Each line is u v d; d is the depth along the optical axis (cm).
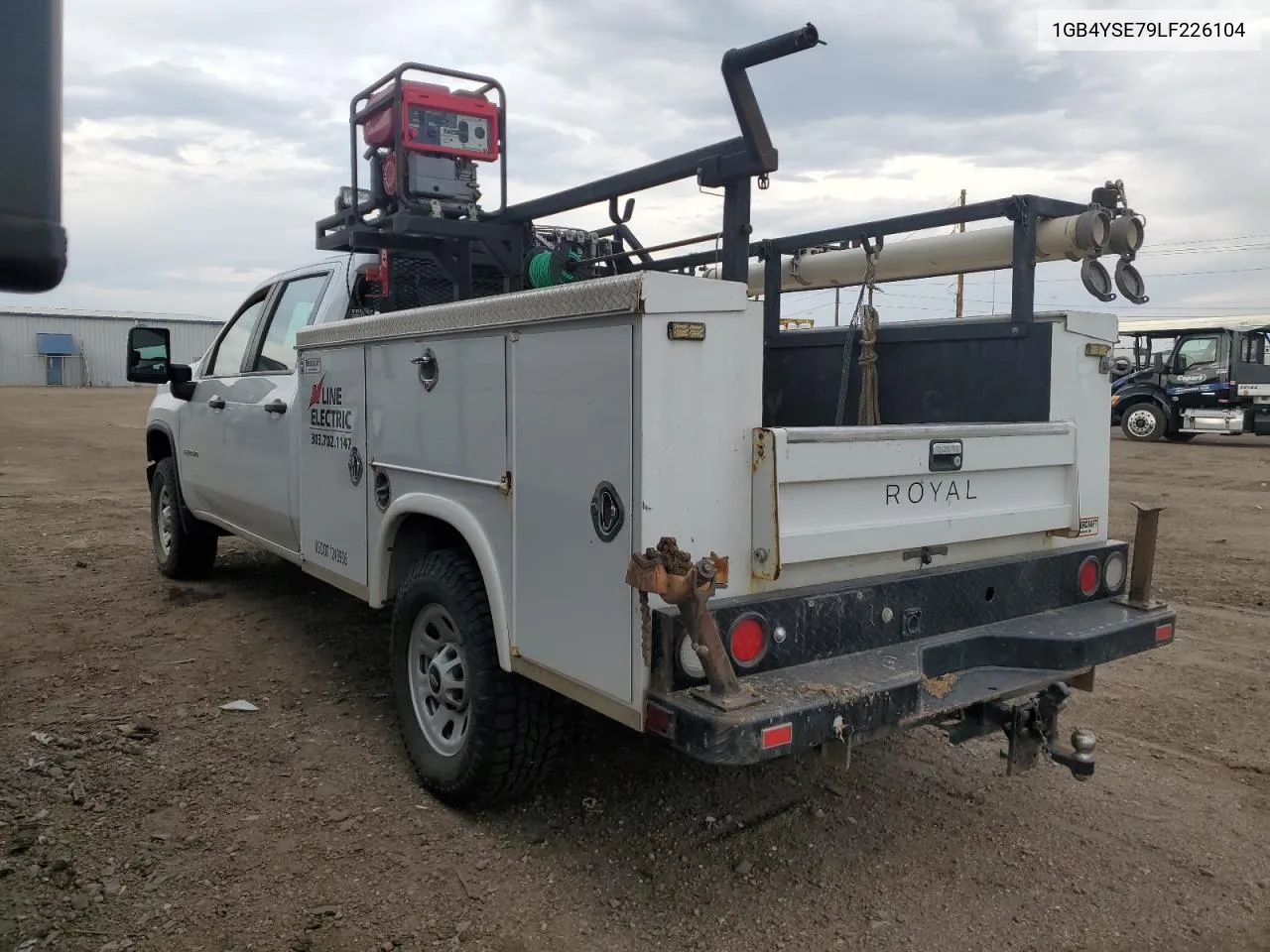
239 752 396
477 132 489
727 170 331
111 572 714
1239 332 2050
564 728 331
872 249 420
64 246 127
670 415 253
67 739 403
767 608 266
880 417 416
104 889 296
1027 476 338
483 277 528
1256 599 664
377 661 509
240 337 573
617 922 282
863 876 309
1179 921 287
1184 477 1427
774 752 240
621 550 259
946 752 405
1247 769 391
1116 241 345
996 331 365
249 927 277
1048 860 320
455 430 332
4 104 120
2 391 5106
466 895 295
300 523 466
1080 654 312
